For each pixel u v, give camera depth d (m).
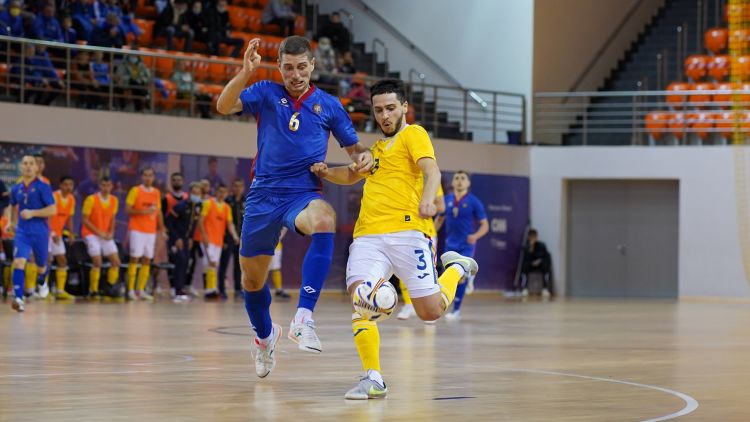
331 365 14.67
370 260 11.27
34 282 32.56
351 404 10.60
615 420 9.62
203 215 35.31
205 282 36.22
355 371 13.84
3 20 36.38
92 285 33.94
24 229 27.02
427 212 10.83
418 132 11.28
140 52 37.50
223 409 10.14
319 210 11.43
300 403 10.65
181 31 41.66
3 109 34.53
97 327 21.53
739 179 45.56
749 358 16.83
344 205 42.28
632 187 48.19
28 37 36.69
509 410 10.26
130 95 37.59
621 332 23.31
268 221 11.77
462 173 27.72
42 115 35.34
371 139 43.31
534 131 48.59
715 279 45.91
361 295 10.77
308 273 11.33
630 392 11.88
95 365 14.21
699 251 46.19
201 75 42.06
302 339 11.12
